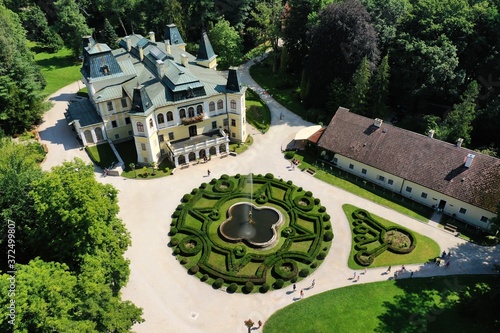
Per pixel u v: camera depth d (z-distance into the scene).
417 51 91.88
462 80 91.19
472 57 95.44
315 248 63.81
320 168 83.31
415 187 74.06
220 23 121.12
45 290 37.97
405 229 67.38
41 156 82.56
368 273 60.41
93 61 84.25
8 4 143.50
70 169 51.66
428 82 90.75
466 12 93.25
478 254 63.31
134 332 47.66
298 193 75.88
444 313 54.34
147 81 85.50
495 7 94.25
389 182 77.31
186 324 53.31
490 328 52.09
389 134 78.75
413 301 56.03
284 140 91.94
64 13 122.31
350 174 81.75
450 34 93.00
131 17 138.50
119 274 49.00
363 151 79.62
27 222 51.47
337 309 55.03
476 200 67.44
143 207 73.25
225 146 87.06
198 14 135.12
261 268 60.44
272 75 120.69
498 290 52.94
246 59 131.25
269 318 54.06
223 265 61.50
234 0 135.12
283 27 122.88
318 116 97.38
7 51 88.44
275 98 108.94
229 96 85.69
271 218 70.31
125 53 98.75
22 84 90.62
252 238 65.81
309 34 102.88
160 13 137.50
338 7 94.50
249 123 98.44
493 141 86.19
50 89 113.00
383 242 65.12
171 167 83.44
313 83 101.06
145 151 81.56
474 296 55.62
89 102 92.81
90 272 42.84
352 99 91.31
